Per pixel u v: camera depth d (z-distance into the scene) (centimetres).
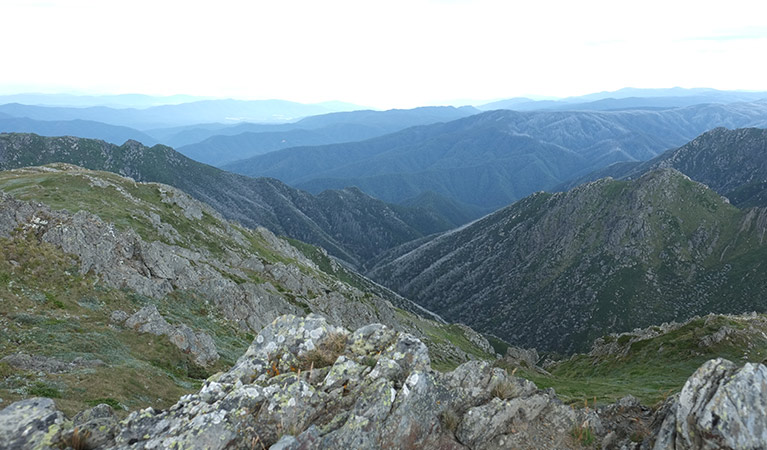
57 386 2406
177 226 9619
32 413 1130
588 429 1477
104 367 2917
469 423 1363
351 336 1766
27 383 2331
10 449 1033
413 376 1399
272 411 1259
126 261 5169
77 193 8644
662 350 9088
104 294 4181
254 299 6594
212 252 9475
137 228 7750
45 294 3644
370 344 1711
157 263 5484
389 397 1302
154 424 1204
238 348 4797
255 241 13862
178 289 5488
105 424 1166
